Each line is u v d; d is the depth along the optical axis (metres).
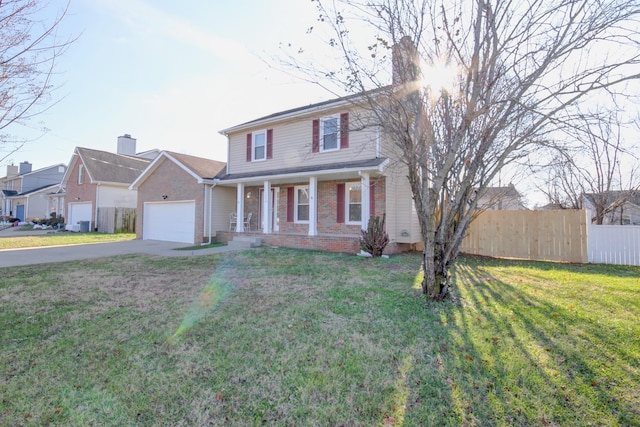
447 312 4.67
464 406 2.58
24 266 8.68
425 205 5.09
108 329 4.12
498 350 3.48
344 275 7.24
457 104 4.62
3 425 2.38
